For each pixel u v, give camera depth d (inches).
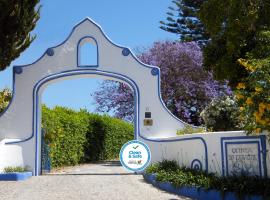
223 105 576.7
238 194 386.3
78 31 630.5
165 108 618.8
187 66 1100.5
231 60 460.4
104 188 478.9
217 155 452.8
